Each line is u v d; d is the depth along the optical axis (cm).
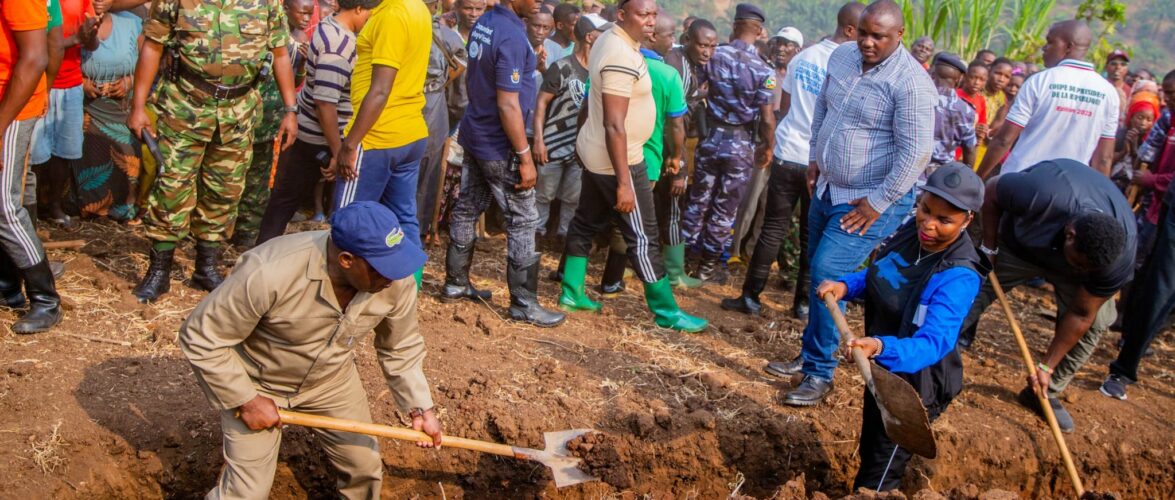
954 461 496
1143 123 834
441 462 447
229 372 325
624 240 566
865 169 468
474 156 532
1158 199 695
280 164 540
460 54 633
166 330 483
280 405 359
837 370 543
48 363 436
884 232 479
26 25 404
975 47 1102
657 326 584
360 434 381
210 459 416
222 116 496
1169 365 617
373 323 346
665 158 618
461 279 578
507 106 503
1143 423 534
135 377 440
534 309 559
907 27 1119
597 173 536
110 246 583
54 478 380
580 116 583
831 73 486
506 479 455
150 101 626
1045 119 592
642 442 463
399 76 474
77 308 490
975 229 663
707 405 488
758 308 627
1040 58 1112
